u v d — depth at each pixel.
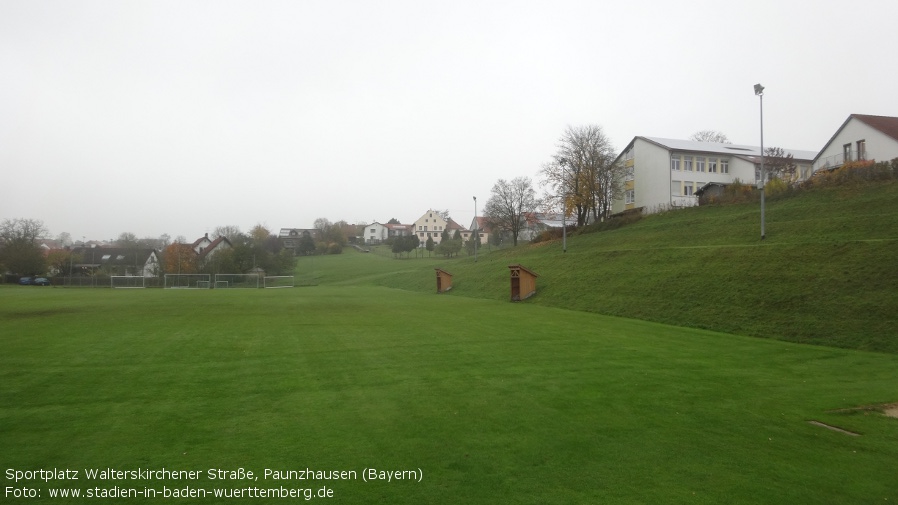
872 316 18.20
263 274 75.19
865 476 7.07
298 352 16.11
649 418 9.47
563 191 67.00
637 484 6.74
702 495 6.45
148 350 16.34
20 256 77.44
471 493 6.43
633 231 50.59
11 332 20.31
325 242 127.94
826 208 35.78
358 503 6.15
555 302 33.53
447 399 10.70
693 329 21.67
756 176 61.03
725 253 29.92
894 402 10.68
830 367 14.04
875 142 46.72
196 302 37.44
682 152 63.06
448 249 101.62
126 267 89.75
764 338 19.16
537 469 7.18
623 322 24.12
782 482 6.85
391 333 20.38
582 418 9.47
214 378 12.52
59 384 11.79
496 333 20.38
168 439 8.24
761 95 32.97
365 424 9.05
